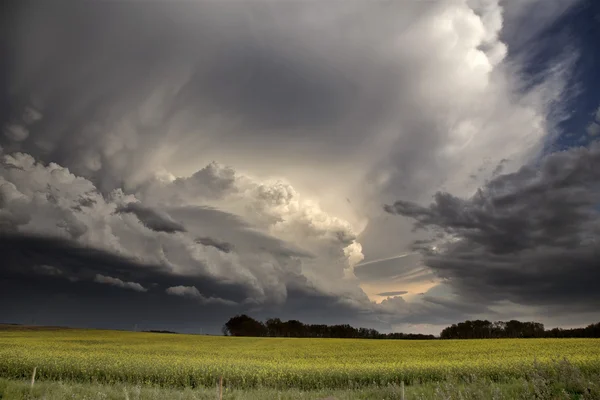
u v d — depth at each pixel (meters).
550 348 41.47
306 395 15.91
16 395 14.10
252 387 21.09
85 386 17.91
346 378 22.25
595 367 20.36
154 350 43.97
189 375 23.06
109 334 77.81
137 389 15.47
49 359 26.23
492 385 14.19
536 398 12.41
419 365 25.19
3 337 62.12
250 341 69.56
